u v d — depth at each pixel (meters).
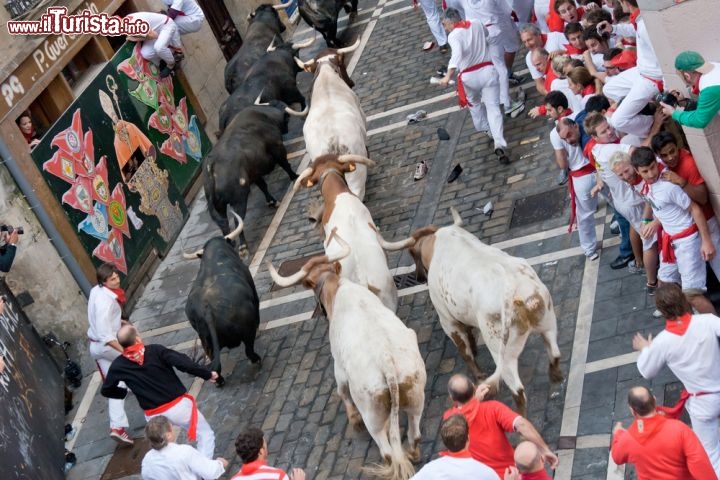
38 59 13.92
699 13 8.08
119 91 15.45
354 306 8.98
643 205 9.30
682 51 8.27
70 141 14.08
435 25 17.78
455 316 9.12
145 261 15.26
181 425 9.72
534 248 11.43
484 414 6.88
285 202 15.48
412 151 15.03
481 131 14.66
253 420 10.91
